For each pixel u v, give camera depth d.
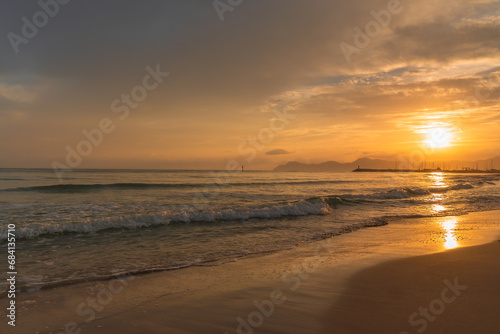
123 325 3.71
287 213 14.55
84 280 5.47
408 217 13.88
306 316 3.88
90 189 25.27
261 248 8.17
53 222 10.98
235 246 8.40
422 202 20.03
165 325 3.70
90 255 7.30
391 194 23.70
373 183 43.19
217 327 3.63
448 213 15.11
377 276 5.45
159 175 52.84
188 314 4.02
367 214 14.92
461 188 34.44
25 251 7.57
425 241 8.66
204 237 9.55
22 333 3.49
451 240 8.70
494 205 18.59
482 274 5.32
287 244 8.63
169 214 12.00
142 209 14.70
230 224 11.91
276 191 27.38
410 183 45.84
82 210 13.91
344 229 10.91
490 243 8.12
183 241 8.98
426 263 6.18
